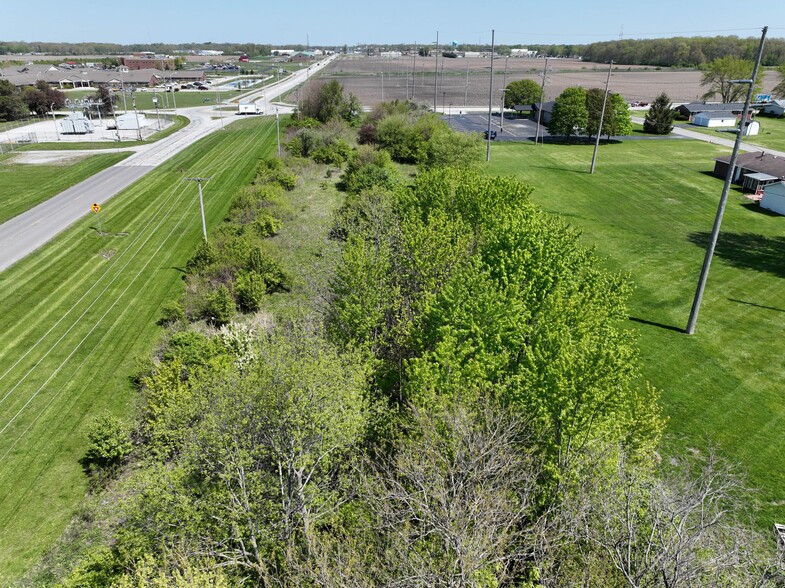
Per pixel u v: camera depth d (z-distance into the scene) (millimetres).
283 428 20562
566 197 71188
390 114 102312
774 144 103625
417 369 22625
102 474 25484
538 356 22281
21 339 37062
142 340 37188
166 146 103312
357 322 29047
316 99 115000
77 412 29922
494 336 24344
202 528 19062
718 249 52375
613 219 62062
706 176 80562
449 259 31281
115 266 48938
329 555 17156
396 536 16766
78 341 36875
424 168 75750
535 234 31516
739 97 146000
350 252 30891
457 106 160875
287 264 47906
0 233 56656
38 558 21781
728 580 14805
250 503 19375
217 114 147500
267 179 70312
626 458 19375
